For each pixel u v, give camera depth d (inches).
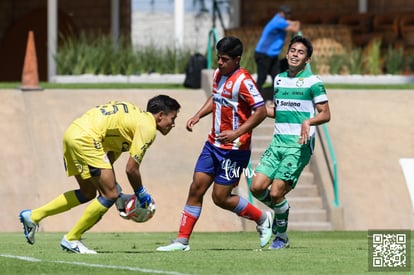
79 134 995.9
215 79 1046.4
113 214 1695.4
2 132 1846.7
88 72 2331.4
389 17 2566.4
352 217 1745.8
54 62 2465.6
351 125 1940.2
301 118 1076.5
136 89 2048.5
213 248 1179.3
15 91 1964.8
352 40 2549.2
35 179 1753.2
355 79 2331.4
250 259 959.6
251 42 2450.8
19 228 1673.2
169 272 841.5
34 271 855.7
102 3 3085.6
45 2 3184.1
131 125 997.8
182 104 1971.0
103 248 1178.0
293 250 1093.1
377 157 1867.6
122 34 2874.0
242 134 1027.3
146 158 1813.5
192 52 2476.6
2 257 983.6
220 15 3112.7
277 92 1085.1
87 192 1037.2
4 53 3257.9
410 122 1959.9
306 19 2709.2
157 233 1594.5
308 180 1801.2
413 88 2181.3
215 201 1067.3
